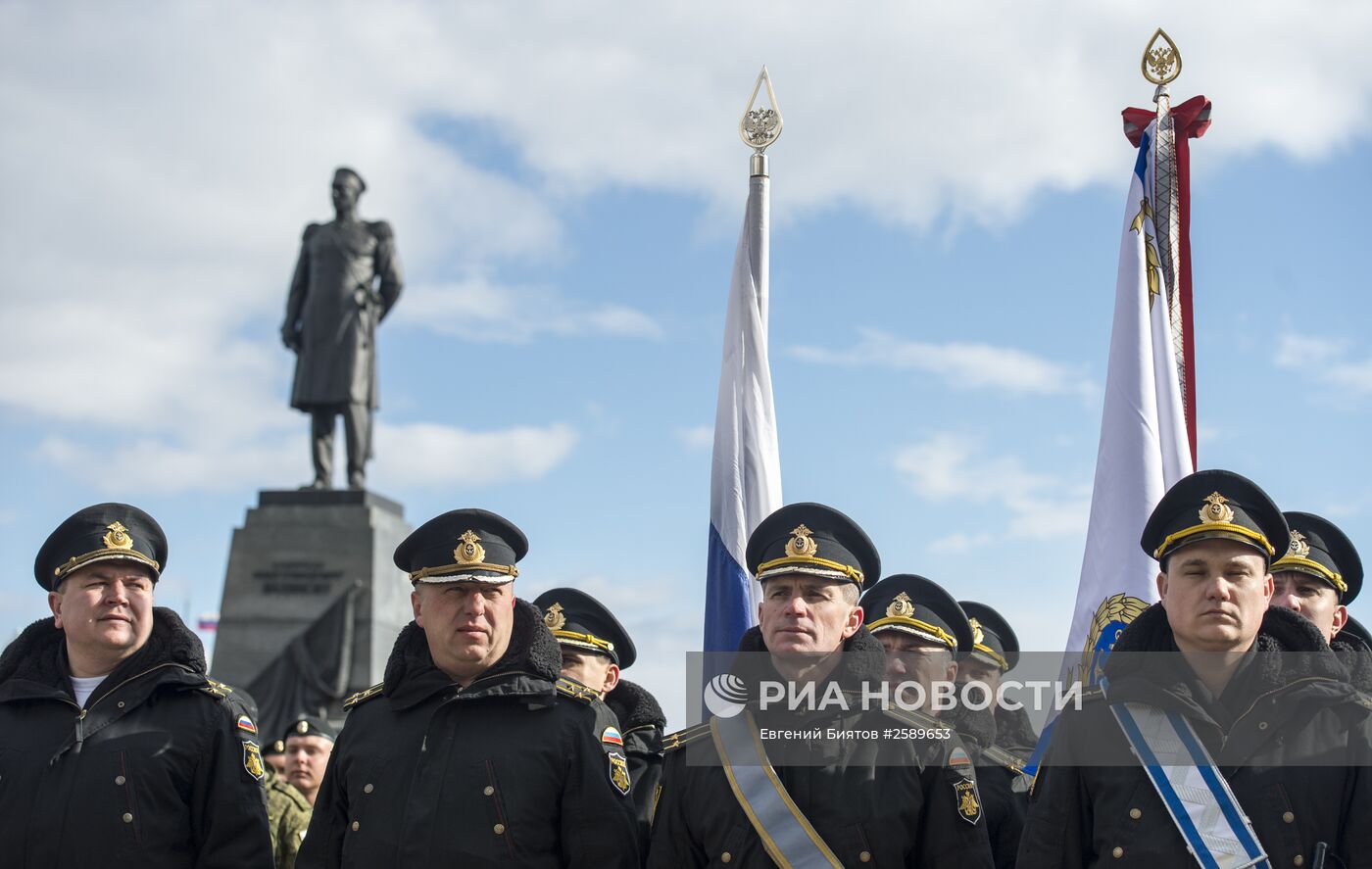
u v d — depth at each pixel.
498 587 6.07
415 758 5.95
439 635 6.04
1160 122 7.87
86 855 5.92
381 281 24.80
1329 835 4.89
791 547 5.78
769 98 8.27
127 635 6.25
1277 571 5.98
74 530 6.33
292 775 10.02
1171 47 7.97
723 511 7.70
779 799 5.52
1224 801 4.93
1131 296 7.47
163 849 6.05
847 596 5.79
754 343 7.95
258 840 6.18
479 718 6.01
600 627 7.36
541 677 6.08
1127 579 6.93
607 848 5.86
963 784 5.54
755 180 8.19
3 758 6.09
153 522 6.45
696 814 5.69
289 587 22.95
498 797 5.82
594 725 6.09
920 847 5.54
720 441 7.84
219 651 22.72
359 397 24.19
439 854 5.73
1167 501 5.28
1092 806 5.21
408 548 6.18
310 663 22.44
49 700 6.22
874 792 5.51
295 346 24.48
